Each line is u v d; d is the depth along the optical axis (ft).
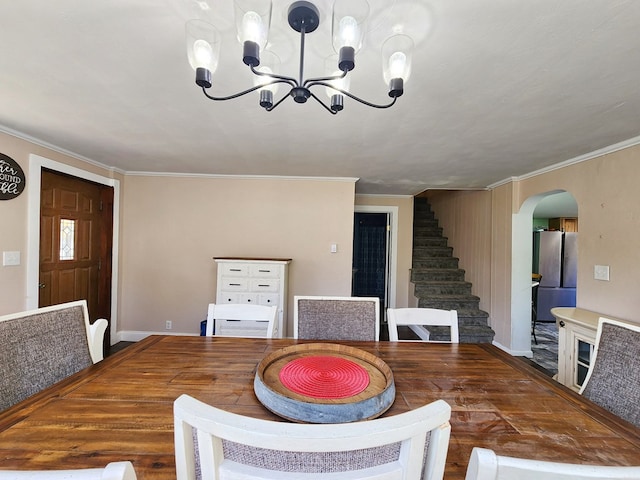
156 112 6.19
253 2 2.94
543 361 11.23
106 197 11.07
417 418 1.58
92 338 4.53
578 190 8.70
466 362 4.44
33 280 8.02
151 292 12.03
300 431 1.47
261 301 10.84
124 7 3.38
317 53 4.18
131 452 2.36
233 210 12.12
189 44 3.28
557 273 17.07
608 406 3.55
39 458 2.27
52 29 3.76
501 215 12.27
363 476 1.54
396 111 5.89
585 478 1.36
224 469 1.57
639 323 6.90
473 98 5.31
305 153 8.86
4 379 3.35
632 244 7.10
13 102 5.80
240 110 6.02
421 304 14.19
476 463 1.41
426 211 20.61
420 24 3.54
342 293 12.17
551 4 3.21
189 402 1.66
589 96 5.17
